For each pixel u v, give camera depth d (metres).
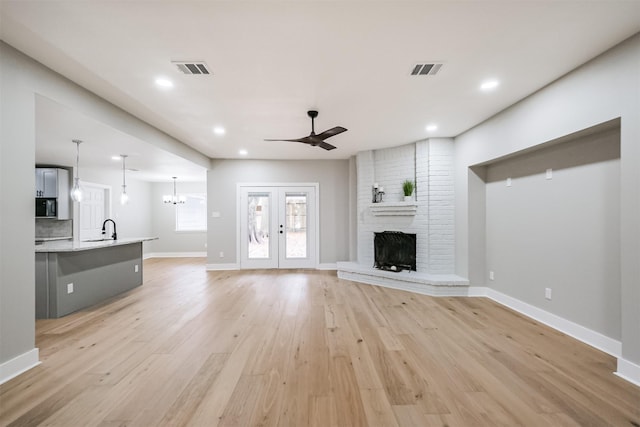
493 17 1.96
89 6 1.81
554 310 3.23
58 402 1.97
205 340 2.96
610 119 2.33
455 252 4.84
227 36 2.15
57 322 3.47
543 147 3.26
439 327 3.29
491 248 4.36
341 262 6.25
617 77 2.27
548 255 3.31
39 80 2.47
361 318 3.59
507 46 2.30
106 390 2.11
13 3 1.76
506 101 3.38
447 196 4.86
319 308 3.99
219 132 4.59
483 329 3.22
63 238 6.14
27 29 2.03
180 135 4.78
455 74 2.75
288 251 6.85
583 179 2.87
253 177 6.77
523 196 3.69
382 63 2.55
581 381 2.20
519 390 2.10
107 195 7.21
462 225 4.63
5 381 2.19
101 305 4.15
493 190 4.30
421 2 1.81
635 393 2.05
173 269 6.90
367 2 1.81
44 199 5.88
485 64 2.57
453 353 2.67
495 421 1.79
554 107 2.89
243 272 6.47
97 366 2.44
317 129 4.43
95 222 6.90
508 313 3.73
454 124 4.19
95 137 3.83
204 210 9.16
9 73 2.22
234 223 6.78
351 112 3.71
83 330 3.23
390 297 4.49
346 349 2.76
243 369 2.40
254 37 2.16
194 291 4.90
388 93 3.15
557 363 2.47
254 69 2.63
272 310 3.91
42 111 2.86
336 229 6.82
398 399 2.00
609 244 2.64
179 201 8.79
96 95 3.15
